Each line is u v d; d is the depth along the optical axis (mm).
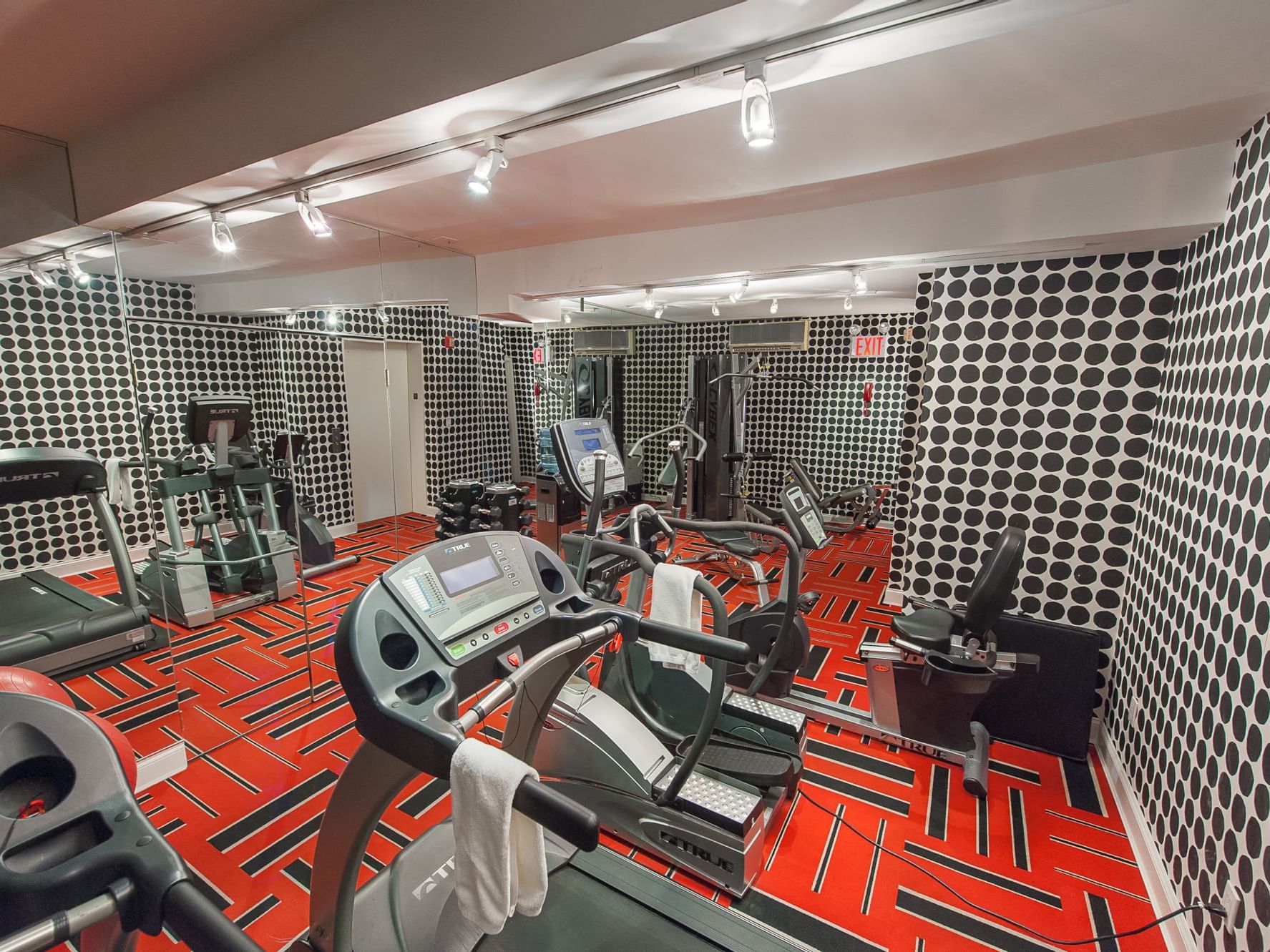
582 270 3574
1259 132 1744
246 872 1984
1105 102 1622
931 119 1748
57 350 2221
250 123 1602
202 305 2713
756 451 6703
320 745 2680
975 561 3219
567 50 1130
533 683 1655
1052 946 1757
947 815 2297
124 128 1920
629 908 1743
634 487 6441
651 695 2668
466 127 1427
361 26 1363
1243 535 1562
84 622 2359
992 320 3029
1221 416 1817
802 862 2061
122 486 2439
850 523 6348
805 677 3373
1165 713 2012
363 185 1821
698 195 2543
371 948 1559
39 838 897
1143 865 2021
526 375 6176
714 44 1102
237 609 2902
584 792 2225
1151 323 2695
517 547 1622
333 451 3787
